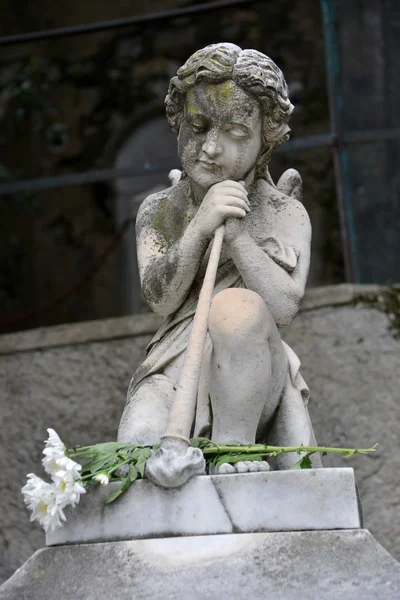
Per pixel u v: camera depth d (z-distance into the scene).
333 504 4.34
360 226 8.73
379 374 7.99
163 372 5.11
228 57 4.98
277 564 4.22
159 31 15.20
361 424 7.88
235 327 4.70
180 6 15.12
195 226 5.02
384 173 8.84
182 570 4.23
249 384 4.69
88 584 4.27
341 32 9.06
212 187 5.01
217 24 14.84
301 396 5.07
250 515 4.31
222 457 4.52
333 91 8.94
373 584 4.16
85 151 15.21
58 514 4.33
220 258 5.23
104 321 8.49
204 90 4.98
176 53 15.15
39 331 8.56
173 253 5.07
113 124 15.24
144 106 15.18
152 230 5.34
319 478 4.36
